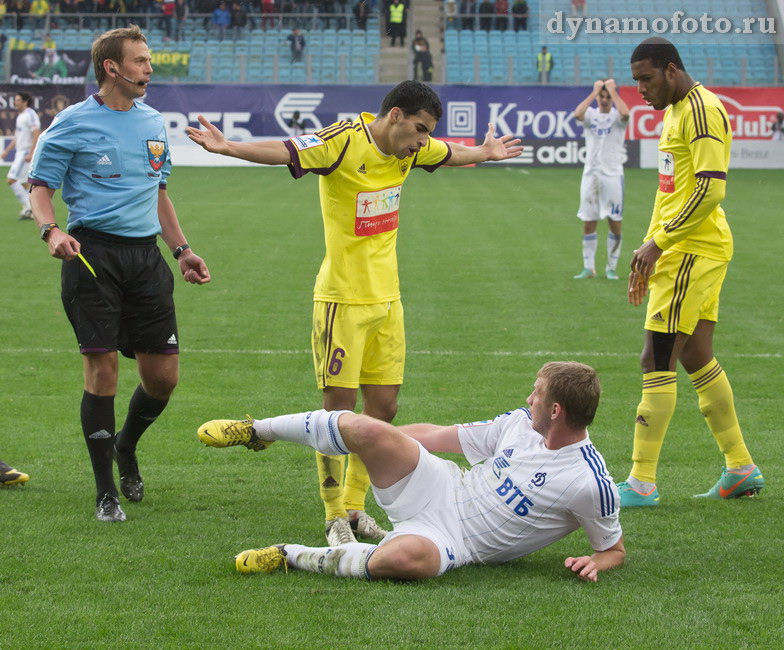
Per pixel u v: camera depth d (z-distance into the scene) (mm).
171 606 5602
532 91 48000
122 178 7312
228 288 18344
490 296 17828
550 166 48531
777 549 6793
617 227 19641
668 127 7938
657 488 8367
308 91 47906
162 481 8266
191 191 36594
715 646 5188
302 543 6781
